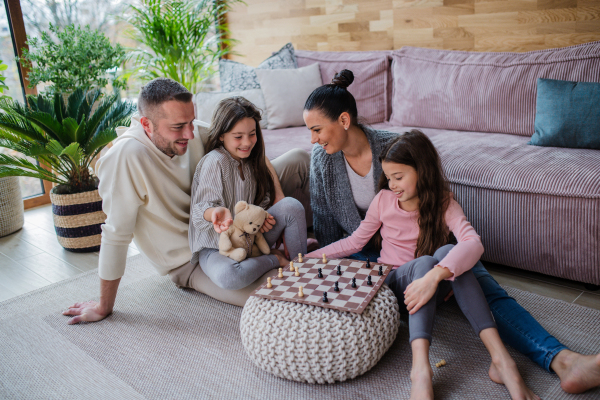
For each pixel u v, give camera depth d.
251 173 1.72
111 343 1.53
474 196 1.89
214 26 3.89
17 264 2.24
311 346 1.21
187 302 1.76
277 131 2.85
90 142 2.21
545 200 1.72
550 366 1.24
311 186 1.86
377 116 2.90
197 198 1.61
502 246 1.86
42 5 3.03
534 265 1.81
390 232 1.58
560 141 2.00
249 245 1.62
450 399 1.21
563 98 2.01
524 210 1.77
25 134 2.15
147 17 3.21
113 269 1.58
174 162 1.66
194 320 1.64
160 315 1.68
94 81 2.62
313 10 3.37
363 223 1.62
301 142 2.51
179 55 3.29
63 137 2.21
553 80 2.08
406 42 3.01
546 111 2.05
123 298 1.82
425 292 1.26
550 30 2.50
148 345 1.51
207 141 1.69
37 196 3.11
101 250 1.58
